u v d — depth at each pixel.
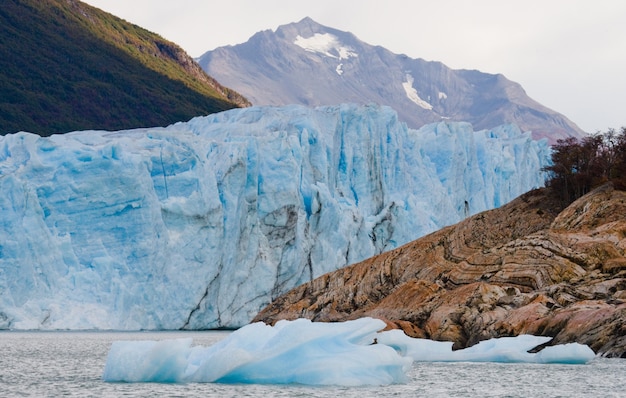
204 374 41.38
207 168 104.19
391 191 128.75
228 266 104.75
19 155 100.94
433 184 132.25
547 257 67.25
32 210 95.25
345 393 39.69
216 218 102.81
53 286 96.12
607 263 64.94
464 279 69.88
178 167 103.31
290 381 40.25
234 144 106.88
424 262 78.38
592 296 60.94
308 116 121.50
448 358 54.78
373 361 40.72
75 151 101.00
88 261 98.56
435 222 130.38
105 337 90.44
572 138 98.50
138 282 98.75
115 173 99.38
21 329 92.88
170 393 39.03
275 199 109.75
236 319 105.31
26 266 94.12
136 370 42.56
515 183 145.75
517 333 57.78
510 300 62.00
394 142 129.75
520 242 70.12
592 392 41.06
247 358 40.50
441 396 39.66
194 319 101.62
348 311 77.94
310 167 117.75
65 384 44.06
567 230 72.44
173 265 100.56
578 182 87.69
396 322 63.69
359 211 119.38
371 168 125.19
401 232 123.50
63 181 99.19
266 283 107.44
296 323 41.53
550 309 58.72
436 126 140.88
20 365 55.97
